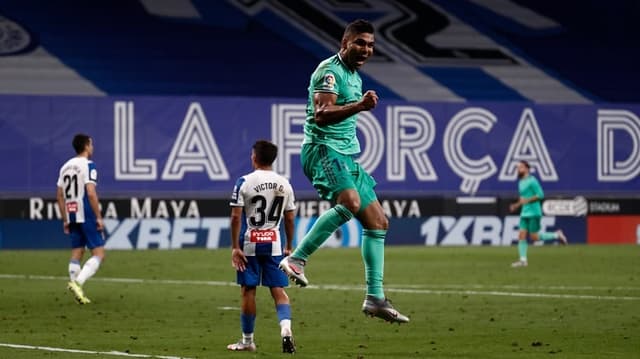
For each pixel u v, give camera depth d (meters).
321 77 32.00
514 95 120.00
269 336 41.34
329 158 32.28
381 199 103.88
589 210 109.25
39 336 40.94
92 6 117.00
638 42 127.88
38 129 96.88
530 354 36.41
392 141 104.56
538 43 125.31
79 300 53.31
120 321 46.22
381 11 123.88
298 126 102.62
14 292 59.47
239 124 101.38
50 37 113.62
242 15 120.69
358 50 32.16
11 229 95.62
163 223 98.88
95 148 98.00
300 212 101.62
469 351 37.22
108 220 97.44
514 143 107.81
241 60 117.31
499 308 52.00
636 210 110.62
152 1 119.25
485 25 125.25
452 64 121.50
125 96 98.81
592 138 110.00
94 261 54.12
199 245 99.81
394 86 117.81
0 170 95.88
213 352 36.41
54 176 97.12
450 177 106.06
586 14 128.75
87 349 37.12
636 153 111.00
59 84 110.31
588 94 122.62
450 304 53.88
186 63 115.38
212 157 100.75
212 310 50.81
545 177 108.56
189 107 100.31
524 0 128.25
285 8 122.12
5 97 96.19
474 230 106.38
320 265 80.19
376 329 43.78
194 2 120.50
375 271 32.44
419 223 105.00
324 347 38.19
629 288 62.72
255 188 35.66
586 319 47.31
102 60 113.31
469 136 106.69
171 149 99.69
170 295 58.09
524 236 81.25
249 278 36.16
